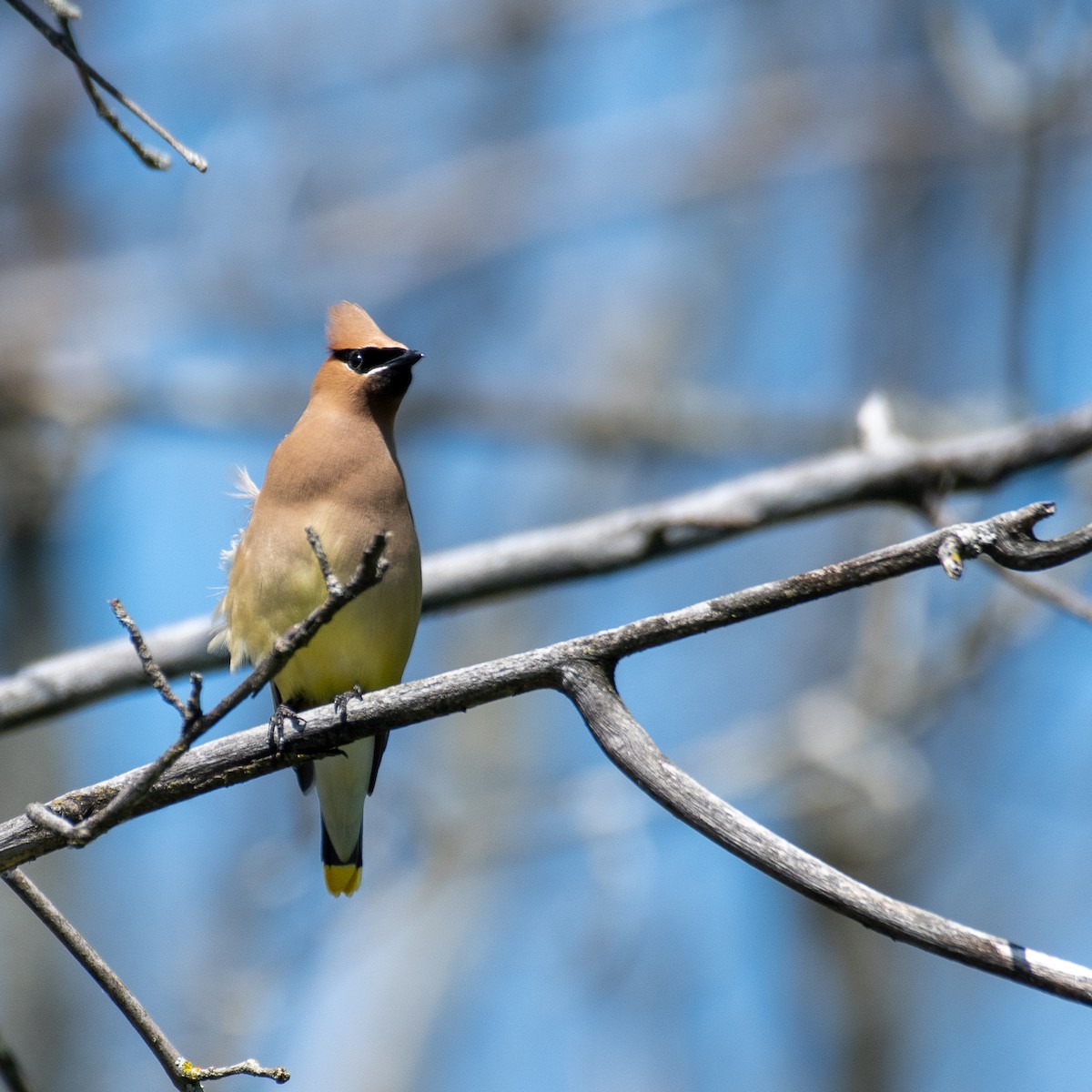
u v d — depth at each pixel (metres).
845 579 5.69
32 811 5.52
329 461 8.14
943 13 12.09
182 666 9.85
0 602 15.30
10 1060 6.59
